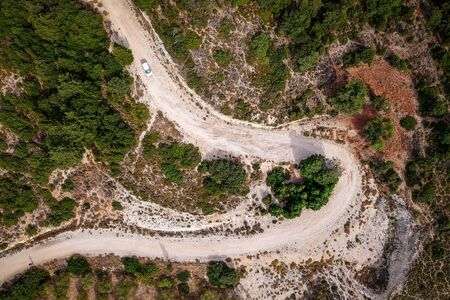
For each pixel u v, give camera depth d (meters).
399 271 97.81
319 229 98.00
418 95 97.88
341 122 98.69
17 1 76.69
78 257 92.38
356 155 99.06
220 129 95.12
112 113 88.62
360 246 98.56
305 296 96.50
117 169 91.44
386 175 98.31
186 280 94.50
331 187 96.69
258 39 88.81
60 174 90.12
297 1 90.31
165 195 94.62
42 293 89.69
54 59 82.50
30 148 86.12
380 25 94.75
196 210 95.75
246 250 96.69
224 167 93.62
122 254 93.94
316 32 92.00
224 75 91.81
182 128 93.19
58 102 84.75
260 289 96.12
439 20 93.62
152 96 91.44
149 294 93.00
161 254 94.94
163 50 89.69
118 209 93.50
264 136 97.25
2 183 86.12
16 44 78.81
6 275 90.81
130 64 89.44
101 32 84.56
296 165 97.81
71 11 80.00
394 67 97.81
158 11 87.38
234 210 96.94
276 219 97.69
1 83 81.69
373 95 98.12
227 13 87.81
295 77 95.69
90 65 84.62
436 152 96.62
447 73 96.00
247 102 94.50
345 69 97.75
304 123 98.50
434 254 96.44
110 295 91.50
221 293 94.88
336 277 97.81
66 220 92.44
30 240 92.06
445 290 96.06
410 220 97.94
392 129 97.88
